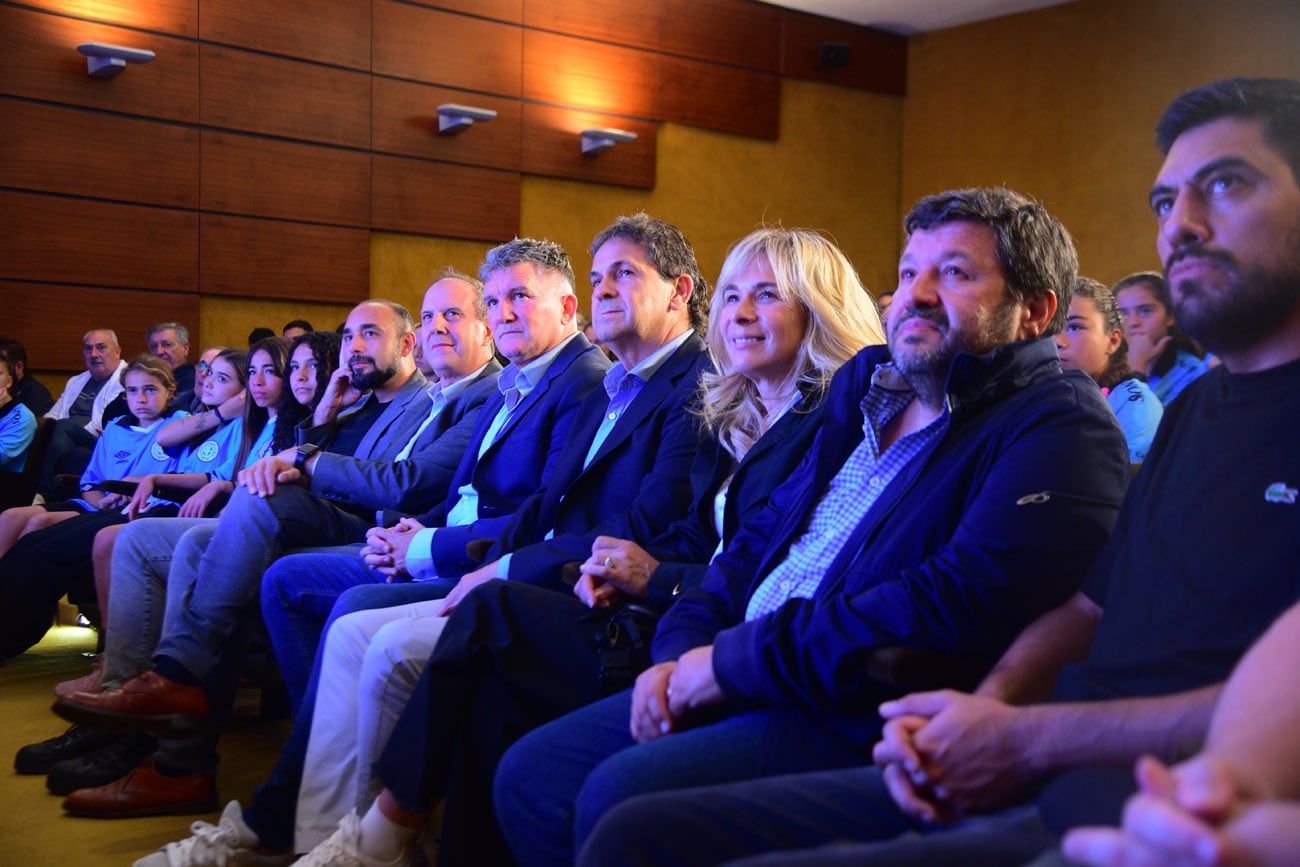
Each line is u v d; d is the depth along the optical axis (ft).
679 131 27.89
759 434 6.14
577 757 4.73
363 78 23.50
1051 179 28.53
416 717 5.35
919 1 28.91
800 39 29.40
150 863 6.28
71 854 6.83
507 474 8.04
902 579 4.10
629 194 27.27
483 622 5.41
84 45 20.31
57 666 12.62
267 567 8.20
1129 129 27.32
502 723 5.32
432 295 9.62
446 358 9.53
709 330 6.31
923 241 4.63
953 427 4.46
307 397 11.02
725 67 28.45
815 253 5.95
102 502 12.11
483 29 24.94
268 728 10.03
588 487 6.95
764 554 5.18
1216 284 3.37
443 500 9.03
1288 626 2.49
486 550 7.18
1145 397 9.14
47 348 20.62
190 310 21.86
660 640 5.08
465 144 24.73
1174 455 3.63
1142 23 27.12
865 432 4.92
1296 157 3.31
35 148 20.49
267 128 22.50
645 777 4.15
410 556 7.72
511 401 8.50
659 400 6.89
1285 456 3.22
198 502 10.27
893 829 3.55
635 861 3.45
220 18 21.98
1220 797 2.06
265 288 22.56
